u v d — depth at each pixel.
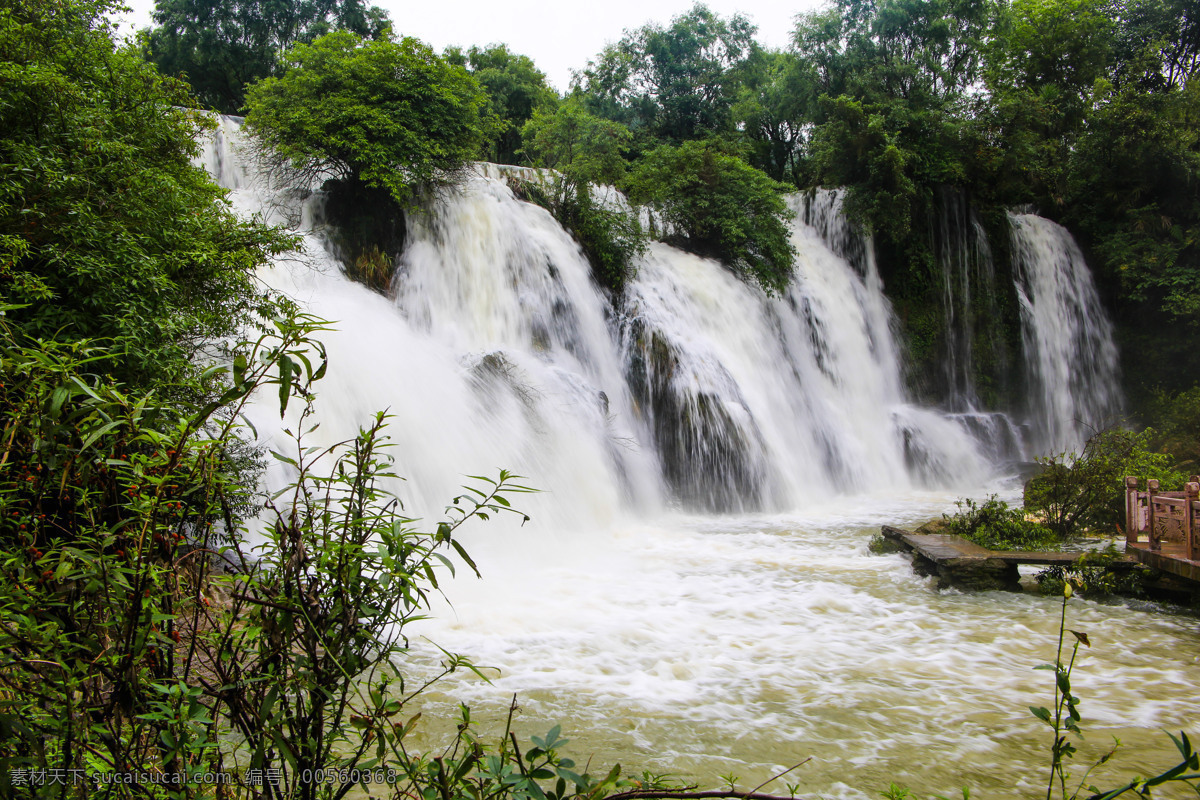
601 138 31.30
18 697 2.39
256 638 2.47
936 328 32.72
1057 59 39.41
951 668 8.84
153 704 2.41
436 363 18.33
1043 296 34.16
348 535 2.66
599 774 6.20
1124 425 33.00
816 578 12.92
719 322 26.27
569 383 20.31
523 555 14.63
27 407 2.41
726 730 7.14
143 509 2.41
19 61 10.23
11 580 2.39
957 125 33.34
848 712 7.59
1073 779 6.21
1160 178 34.69
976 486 27.08
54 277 8.40
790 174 44.12
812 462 25.36
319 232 21.55
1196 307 30.52
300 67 21.91
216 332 10.84
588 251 25.53
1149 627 10.28
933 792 6.00
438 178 22.62
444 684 8.09
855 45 37.34
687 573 13.30
